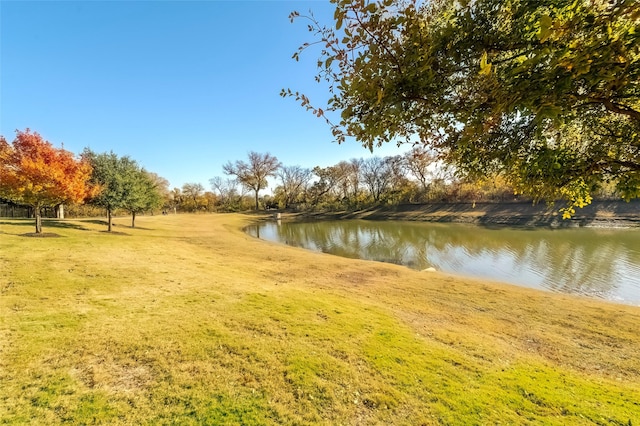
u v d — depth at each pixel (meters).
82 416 3.26
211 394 3.79
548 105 1.47
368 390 4.09
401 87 1.92
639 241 21.62
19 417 3.15
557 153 2.30
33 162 12.92
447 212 44.94
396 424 3.50
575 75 1.43
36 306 5.97
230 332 5.47
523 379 4.58
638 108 1.95
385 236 30.03
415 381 4.34
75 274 8.43
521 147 2.50
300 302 7.55
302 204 71.19
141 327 5.42
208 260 13.83
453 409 3.76
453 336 6.26
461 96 1.99
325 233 34.50
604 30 1.42
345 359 4.84
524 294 10.98
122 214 48.19
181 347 4.83
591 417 3.67
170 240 20.02
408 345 5.51
